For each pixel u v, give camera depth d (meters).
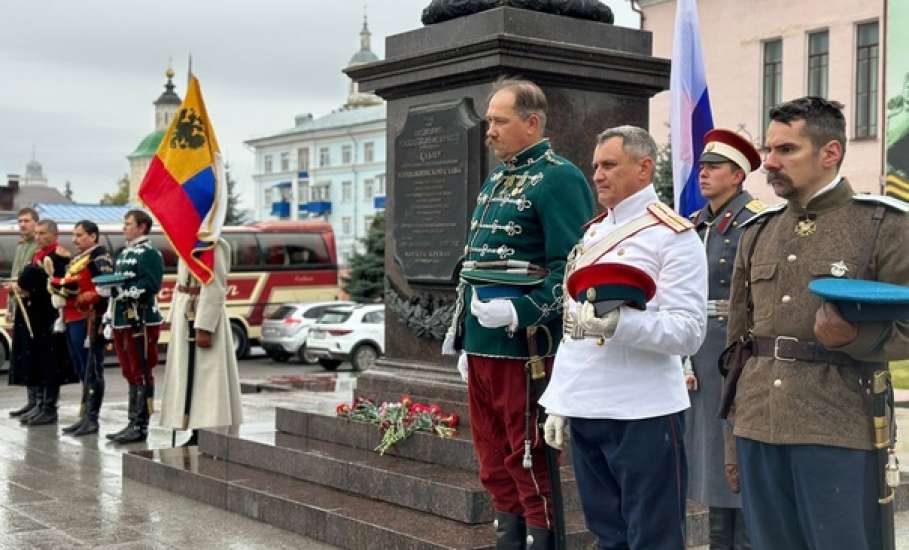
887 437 3.76
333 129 60.50
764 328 3.93
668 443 4.19
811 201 3.87
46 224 11.45
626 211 4.30
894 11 22.61
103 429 11.02
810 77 28.00
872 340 3.56
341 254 60.38
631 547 4.25
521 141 5.02
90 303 10.67
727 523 5.58
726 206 5.74
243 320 26.34
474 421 5.18
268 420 9.69
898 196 22.64
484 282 4.97
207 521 6.70
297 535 6.29
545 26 6.89
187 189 9.53
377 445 6.94
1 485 7.94
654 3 31.77
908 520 6.60
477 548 5.31
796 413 3.78
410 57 7.11
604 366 4.18
